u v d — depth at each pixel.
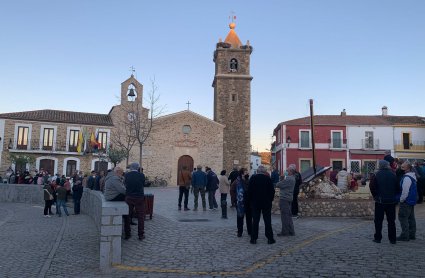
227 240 8.62
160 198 19.64
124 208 7.09
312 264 6.33
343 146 38.03
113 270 6.63
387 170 8.00
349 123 38.72
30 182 26.44
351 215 12.23
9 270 6.95
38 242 9.79
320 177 13.76
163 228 10.02
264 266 6.37
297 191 11.95
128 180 8.85
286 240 8.45
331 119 40.00
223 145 36.09
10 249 8.90
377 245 7.59
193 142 34.31
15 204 21.81
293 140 38.50
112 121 37.00
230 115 36.69
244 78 37.25
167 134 33.75
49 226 12.91
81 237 10.20
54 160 34.59
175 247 8.05
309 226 10.31
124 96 34.34
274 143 46.59
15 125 33.91
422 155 38.00
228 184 12.08
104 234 6.94
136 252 7.73
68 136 35.31
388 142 38.16
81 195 16.86
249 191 8.34
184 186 14.14
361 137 38.28
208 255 7.34
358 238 8.38
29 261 7.67
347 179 15.43
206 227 10.10
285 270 6.08
